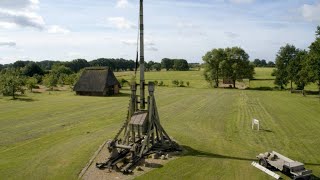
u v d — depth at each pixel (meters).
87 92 69.62
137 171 19.36
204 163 20.89
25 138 28.47
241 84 106.06
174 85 103.44
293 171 18.47
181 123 35.56
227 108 48.72
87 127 33.19
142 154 21.59
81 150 23.66
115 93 72.56
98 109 46.88
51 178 18.53
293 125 35.28
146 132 22.81
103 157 21.86
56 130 31.81
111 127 33.00
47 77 96.56
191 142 26.19
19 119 38.00
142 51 23.61
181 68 194.12
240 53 101.44
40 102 55.41
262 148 25.41
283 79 86.62
